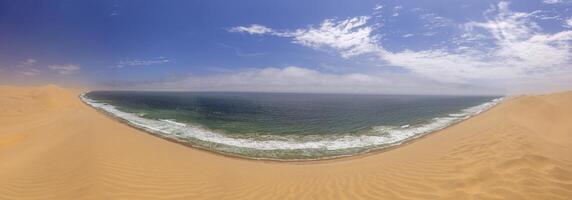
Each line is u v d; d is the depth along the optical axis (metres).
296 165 11.54
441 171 8.52
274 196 7.61
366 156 13.22
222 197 7.49
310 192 7.85
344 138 18.11
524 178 7.22
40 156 9.77
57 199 6.75
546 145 9.70
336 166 10.90
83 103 39.97
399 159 10.80
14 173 8.34
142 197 7.10
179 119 26.55
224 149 14.40
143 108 38.28
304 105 50.34
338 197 7.45
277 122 25.48
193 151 12.97
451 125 22.77
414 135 18.88
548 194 6.52
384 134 19.47
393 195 7.36
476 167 8.31
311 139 17.66
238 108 41.34
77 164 8.64
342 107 45.19
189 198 7.31
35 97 32.75
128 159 9.45
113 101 52.34
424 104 55.41
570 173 7.41
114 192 7.14
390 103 59.66
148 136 15.62
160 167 9.21
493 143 10.16
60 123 17.06
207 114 31.77
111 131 14.16
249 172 9.84
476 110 37.88
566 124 15.82
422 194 7.25
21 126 17.00
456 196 6.90
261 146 15.51
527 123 15.46
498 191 6.80
